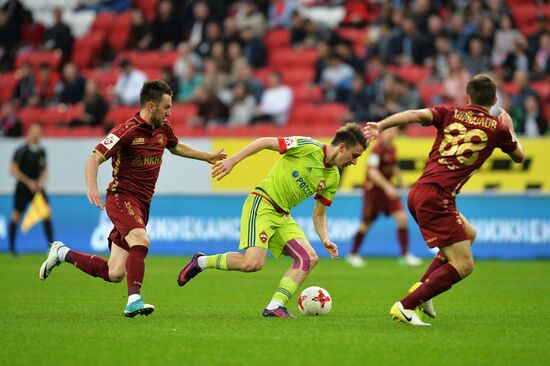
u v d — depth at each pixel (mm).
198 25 84562
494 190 65688
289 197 29953
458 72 73375
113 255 29984
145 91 28953
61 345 23438
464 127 27016
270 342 24062
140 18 87000
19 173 63719
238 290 41500
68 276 48375
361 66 79000
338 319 29594
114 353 22266
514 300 37031
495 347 23531
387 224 67312
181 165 69750
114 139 28453
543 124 70125
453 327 27594
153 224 67938
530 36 78625
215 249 67000
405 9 83625
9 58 88688
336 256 30594
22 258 61719
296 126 73500
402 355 22156
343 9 94000
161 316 30250
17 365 20766
